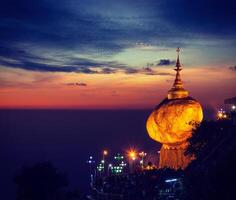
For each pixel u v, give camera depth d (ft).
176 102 270.67
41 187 151.12
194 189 124.57
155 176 190.90
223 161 111.65
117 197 196.54
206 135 182.70
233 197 107.96
